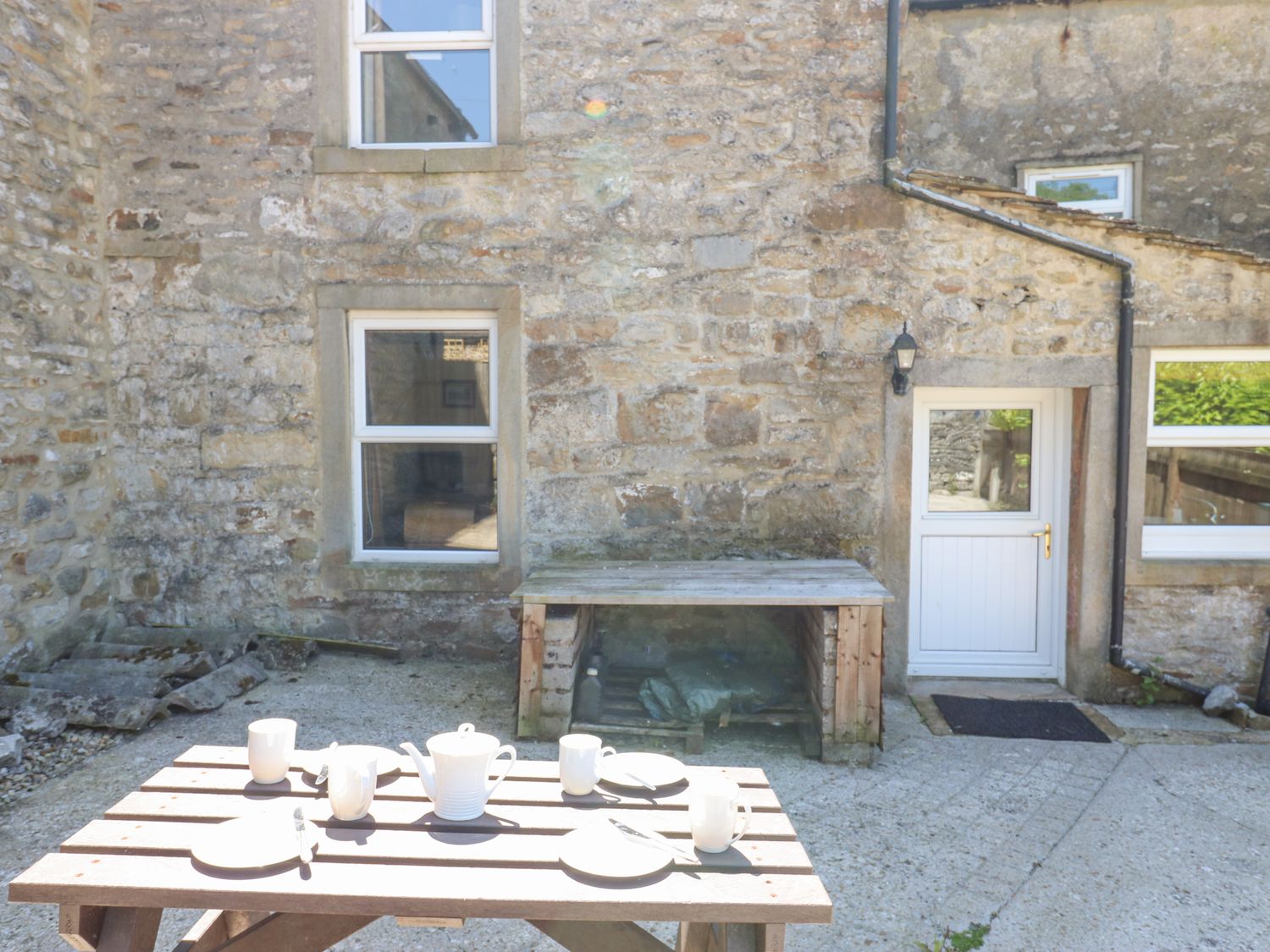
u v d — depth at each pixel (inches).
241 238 199.9
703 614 201.0
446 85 202.4
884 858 123.6
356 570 202.4
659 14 193.9
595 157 195.6
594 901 61.9
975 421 205.6
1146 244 188.4
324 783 81.5
